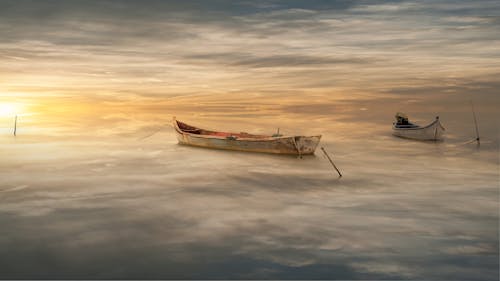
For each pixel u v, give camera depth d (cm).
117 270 1197
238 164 2450
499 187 2020
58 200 1789
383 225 1515
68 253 1291
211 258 1270
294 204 1767
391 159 2673
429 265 1221
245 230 1473
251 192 1936
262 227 1501
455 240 1382
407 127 3434
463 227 1491
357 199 1833
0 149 2869
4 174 2203
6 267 1202
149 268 1209
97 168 2358
